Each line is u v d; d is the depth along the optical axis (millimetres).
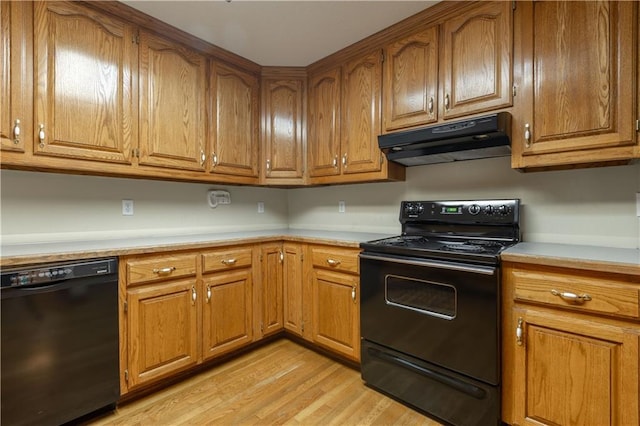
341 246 2061
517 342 1395
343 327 2066
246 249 2230
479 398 1468
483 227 1927
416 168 2328
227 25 2029
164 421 1600
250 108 2561
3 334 1323
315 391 1858
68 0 1655
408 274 1687
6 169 1728
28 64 1542
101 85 1777
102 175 1984
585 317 1244
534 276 1352
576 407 1259
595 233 1662
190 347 1929
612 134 1354
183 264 1895
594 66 1392
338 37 2186
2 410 1326
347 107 2363
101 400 1591
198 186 2590
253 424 1579
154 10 1867
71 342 1497
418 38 1979
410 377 1703
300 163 2652
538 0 1538
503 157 1954
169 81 2070
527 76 1567
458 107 1807
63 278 1459
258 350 2377
